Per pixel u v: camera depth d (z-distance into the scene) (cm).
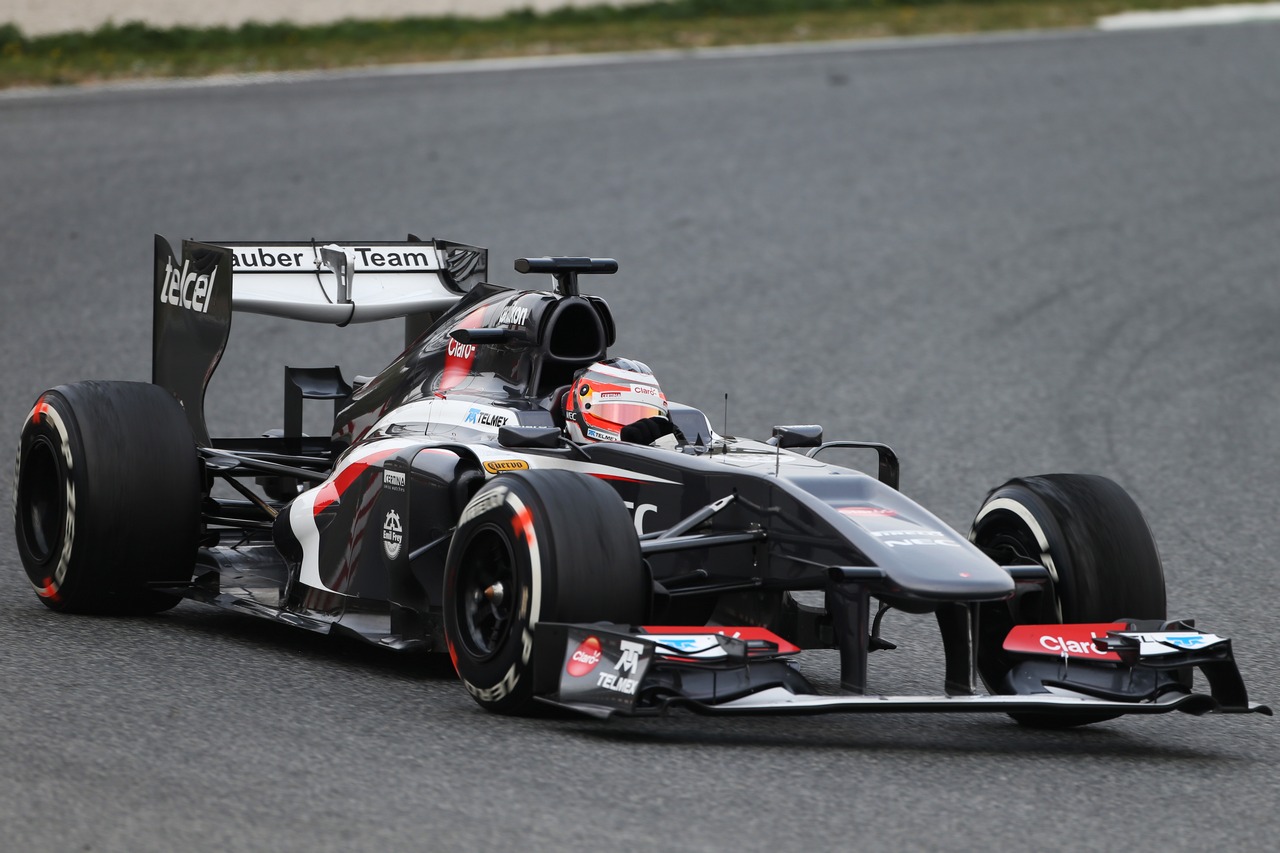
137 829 1524
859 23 13212
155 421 2486
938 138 8969
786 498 2064
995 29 13300
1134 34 13200
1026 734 2077
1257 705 1984
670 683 1841
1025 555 2170
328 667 2239
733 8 13400
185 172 7100
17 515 2577
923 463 3938
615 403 2316
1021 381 4856
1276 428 4428
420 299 2933
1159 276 6378
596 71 10562
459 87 9731
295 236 6012
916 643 2562
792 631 2153
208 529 2816
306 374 3039
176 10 11150
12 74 9375
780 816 1631
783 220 7044
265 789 1652
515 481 1978
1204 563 3164
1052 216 7381
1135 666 1994
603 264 2469
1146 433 4325
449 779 1705
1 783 1641
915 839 1585
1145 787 1827
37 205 6438
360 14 11944
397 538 2294
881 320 5578
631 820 1595
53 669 2128
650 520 2212
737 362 4938
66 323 4909
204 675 2139
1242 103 10275
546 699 1894
